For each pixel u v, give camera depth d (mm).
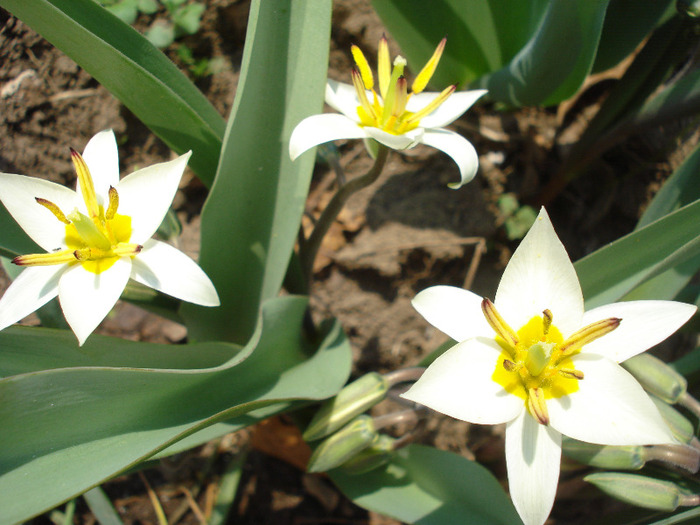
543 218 101
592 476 121
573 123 230
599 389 98
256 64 120
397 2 167
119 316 203
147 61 133
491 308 96
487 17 170
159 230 142
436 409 92
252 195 137
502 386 98
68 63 197
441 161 213
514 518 128
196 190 212
